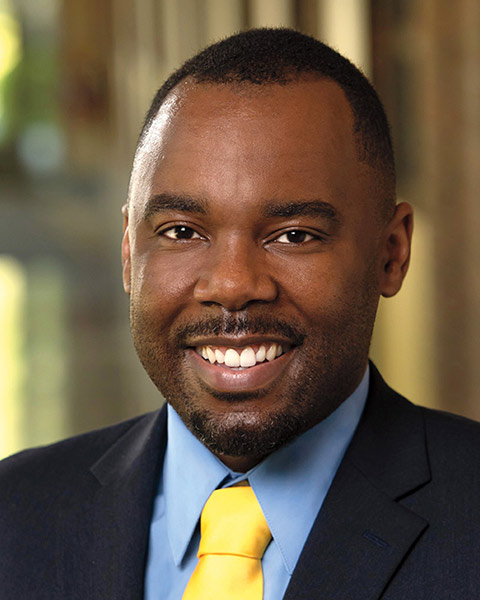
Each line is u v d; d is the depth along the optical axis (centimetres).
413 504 178
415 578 168
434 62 539
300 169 167
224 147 167
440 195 539
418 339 548
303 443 184
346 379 178
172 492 190
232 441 171
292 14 606
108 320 1066
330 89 176
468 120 528
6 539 197
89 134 1858
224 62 175
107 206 1662
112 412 735
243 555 176
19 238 1641
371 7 560
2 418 709
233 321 168
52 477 208
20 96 2561
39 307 1148
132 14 975
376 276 183
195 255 173
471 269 527
